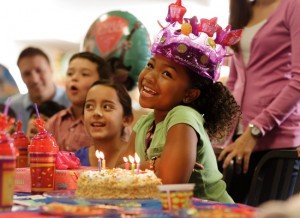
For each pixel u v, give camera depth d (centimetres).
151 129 284
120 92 379
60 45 814
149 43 503
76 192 216
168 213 159
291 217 118
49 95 572
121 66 494
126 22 501
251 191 298
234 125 326
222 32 272
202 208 161
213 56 268
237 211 150
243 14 370
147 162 255
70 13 817
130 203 191
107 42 499
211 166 261
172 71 263
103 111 371
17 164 276
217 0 731
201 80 271
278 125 345
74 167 260
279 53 356
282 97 342
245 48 367
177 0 268
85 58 450
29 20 829
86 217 156
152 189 214
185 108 255
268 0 363
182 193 166
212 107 283
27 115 550
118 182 210
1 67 558
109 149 375
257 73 363
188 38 261
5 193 170
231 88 393
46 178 234
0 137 175
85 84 444
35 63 567
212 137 290
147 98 267
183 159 236
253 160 351
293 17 344
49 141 236
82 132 432
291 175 285
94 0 802
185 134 243
